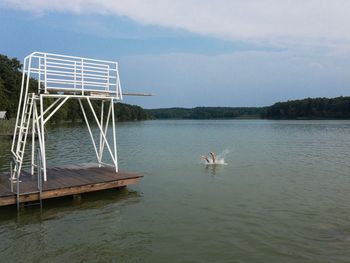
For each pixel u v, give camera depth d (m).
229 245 11.35
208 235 12.20
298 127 93.50
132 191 18.08
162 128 98.44
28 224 13.06
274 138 55.16
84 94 18.53
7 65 95.88
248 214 14.46
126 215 14.26
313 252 10.78
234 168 25.64
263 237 11.99
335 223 13.33
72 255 10.62
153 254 10.73
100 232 12.43
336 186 19.52
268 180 21.25
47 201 15.77
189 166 26.61
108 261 10.27
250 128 94.19
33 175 17.58
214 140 52.50
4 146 38.66
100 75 18.09
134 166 26.61
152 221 13.60
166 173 23.56
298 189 18.83
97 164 21.08
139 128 97.69
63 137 53.69
